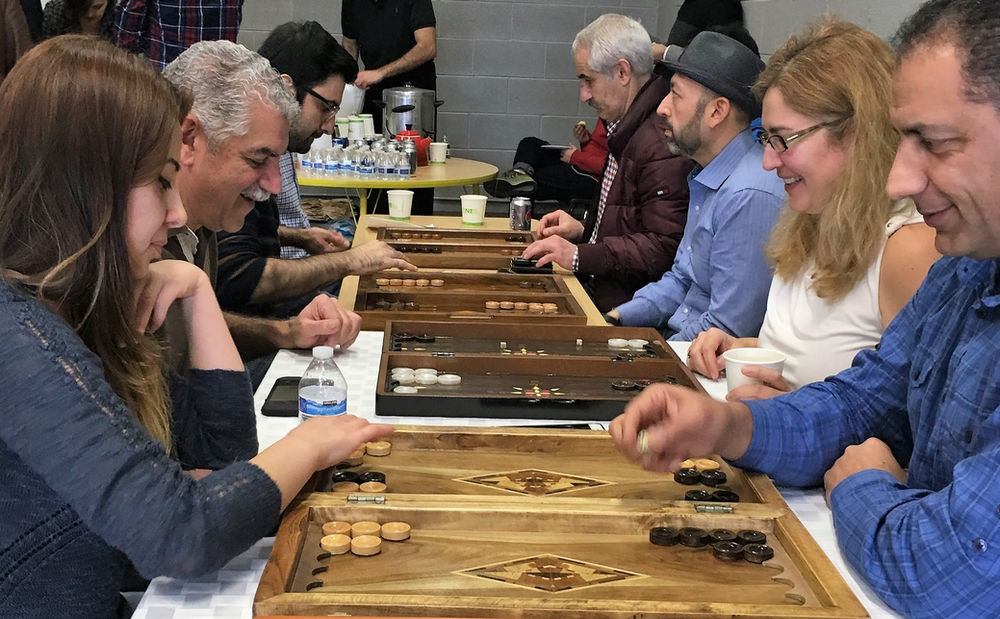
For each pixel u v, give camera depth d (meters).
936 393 1.33
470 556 1.18
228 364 1.47
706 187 2.79
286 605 1.00
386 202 5.79
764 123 1.89
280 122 1.97
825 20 1.90
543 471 1.44
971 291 1.30
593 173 5.74
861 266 1.79
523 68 7.07
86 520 1.06
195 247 2.04
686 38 4.75
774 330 1.98
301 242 3.39
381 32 6.00
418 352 2.03
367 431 1.34
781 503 1.30
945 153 1.01
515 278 2.88
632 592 1.11
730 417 1.38
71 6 3.24
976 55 0.96
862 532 1.19
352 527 1.21
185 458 1.46
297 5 6.84
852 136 1.77
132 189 1.13
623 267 3.13
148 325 1.41
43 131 1.08
